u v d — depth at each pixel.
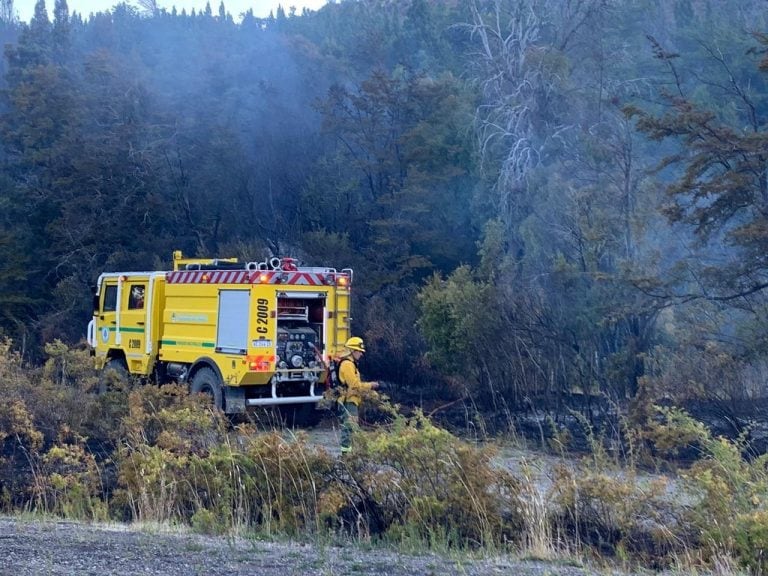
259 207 30.03
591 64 22.91
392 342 18.39
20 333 27.33
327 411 14.35
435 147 26.05
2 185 32.62
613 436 12.35
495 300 15.43
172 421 9.70
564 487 7.74
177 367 14.70
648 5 28.08
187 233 30.06
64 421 10.87
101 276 16.55
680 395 12.24
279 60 38.06
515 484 7.81
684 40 27.00
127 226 29.73
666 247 15.18
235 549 6.80
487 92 25.14
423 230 25.22
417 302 18.03
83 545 6.74
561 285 15.16
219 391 13.68
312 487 8.09
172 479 8.58
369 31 41.34
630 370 13.68
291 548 7.02
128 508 8.68
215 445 9.29
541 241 17.44
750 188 12.80
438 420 14.30
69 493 8.87
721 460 7.53
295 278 13.63
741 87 21.14
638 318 14.13
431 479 7.95
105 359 16.16
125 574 5.88
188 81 36.50
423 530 7.55
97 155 30.06
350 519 8.05
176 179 30.27
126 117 31.81
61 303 27.80
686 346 12.86
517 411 14.36
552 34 25.22
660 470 10.62
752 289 12.88
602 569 6.64
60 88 33.38
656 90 23.23
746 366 12.43
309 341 13.85
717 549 6.80
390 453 8.10
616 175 16.41
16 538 6.97
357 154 28.69
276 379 13.52
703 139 13.10
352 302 21.08
